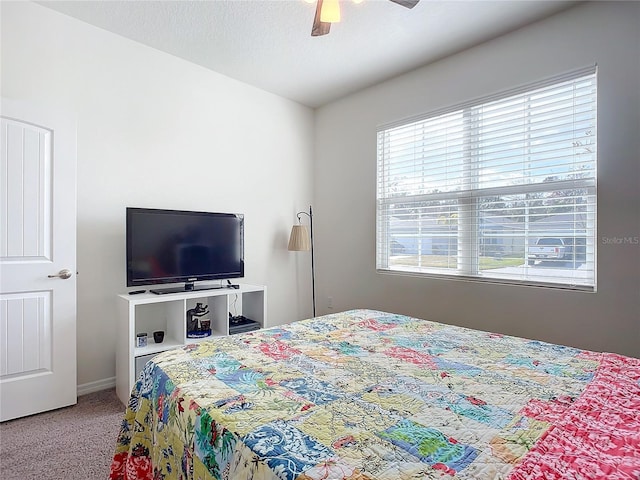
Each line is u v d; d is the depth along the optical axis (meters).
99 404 2.29
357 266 3.61
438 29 2.52
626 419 0.89
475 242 2.79
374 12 2.32
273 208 3.66
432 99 3.01
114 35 2.59
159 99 2.83
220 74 3.21
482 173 2.75
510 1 2.22
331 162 3.86
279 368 1.25
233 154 3.32
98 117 2.53
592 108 2.24
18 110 2.05
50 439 1.86
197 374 1.18
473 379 1.16
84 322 2.47
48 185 2.16
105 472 1.60
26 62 2.23
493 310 2.65
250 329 2.95
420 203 3.14
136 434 1.21
